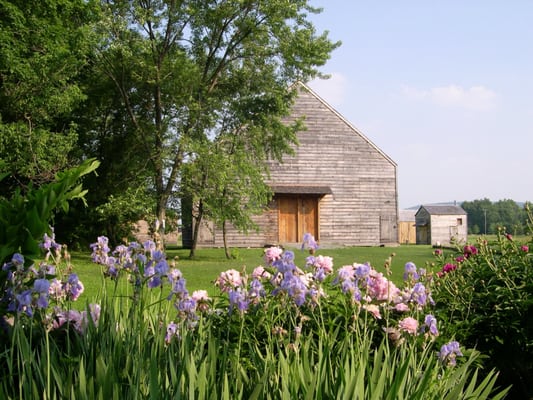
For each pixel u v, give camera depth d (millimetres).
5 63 16453
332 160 29781
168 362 2670
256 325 3391
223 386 2346
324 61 20875
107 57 19844
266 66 21484
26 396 2287
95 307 3328
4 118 18281
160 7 20500
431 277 4035
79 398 2262
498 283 4945
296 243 28859
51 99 17688
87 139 23266
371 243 29984
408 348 3334
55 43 17922
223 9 20031
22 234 2963
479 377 4711
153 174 20797
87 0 19297
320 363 2512
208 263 19000
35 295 2766
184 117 20609
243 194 20969
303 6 20609
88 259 20125
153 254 3064
